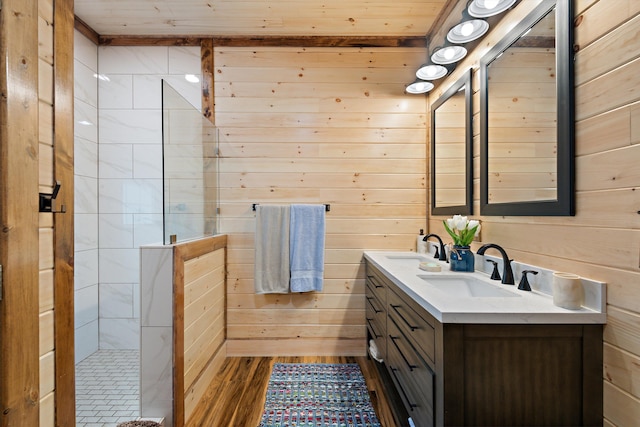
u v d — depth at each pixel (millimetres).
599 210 1021
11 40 790
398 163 2607
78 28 2387
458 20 2068
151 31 2525
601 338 996
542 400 992
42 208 906
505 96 1548
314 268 2516
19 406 800
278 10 2248
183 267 1750
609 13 986
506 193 1533
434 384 1053
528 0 1412
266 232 2498
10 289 781
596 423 990
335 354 2582
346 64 2596
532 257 1344
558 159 1174
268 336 2584
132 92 2605
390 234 2607
